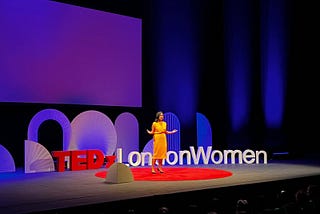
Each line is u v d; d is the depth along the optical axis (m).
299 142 12.27
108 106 10.54
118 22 10.02
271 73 12.01
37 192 5.29
